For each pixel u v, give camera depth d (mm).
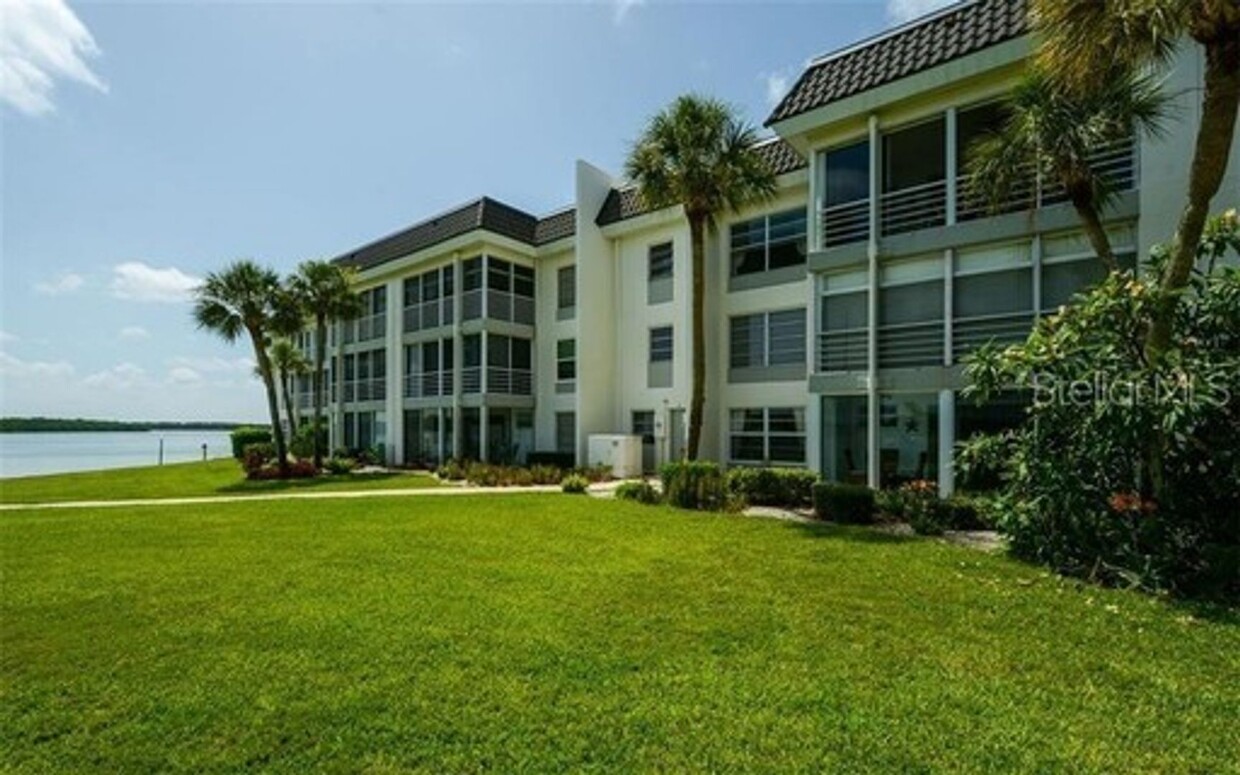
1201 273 7133
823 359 12758
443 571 6977
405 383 25391
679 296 19047
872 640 4762
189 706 3797
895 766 3092
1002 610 5414
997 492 8930
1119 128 8031
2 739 3451
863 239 12297
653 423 19750
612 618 5297
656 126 13180
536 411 23141
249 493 15852
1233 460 6289
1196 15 5902
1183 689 3887
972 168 9859
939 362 11258
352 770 3131
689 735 3398
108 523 10633
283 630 5066
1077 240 10039
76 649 4719
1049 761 3115
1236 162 8633
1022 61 9922
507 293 22422
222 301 21078
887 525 9727
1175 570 6035
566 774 3066
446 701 3824
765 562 7246
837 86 12039
